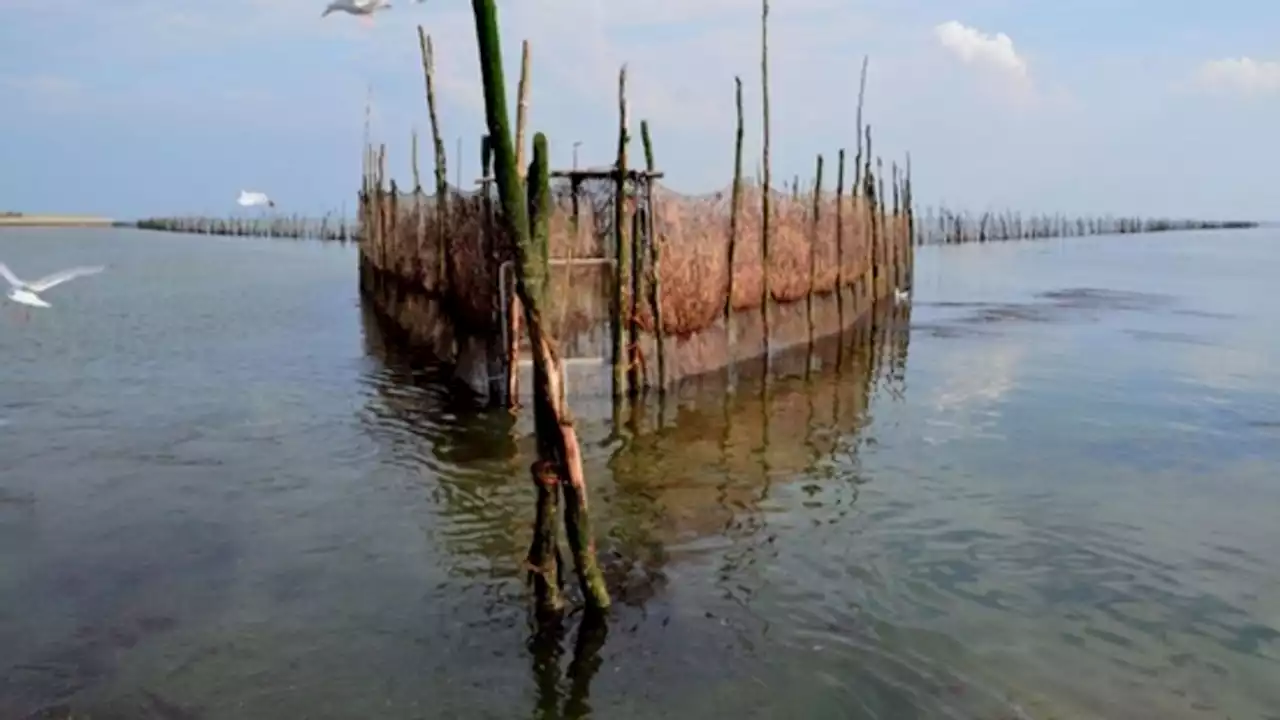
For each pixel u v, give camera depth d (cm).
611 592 1084
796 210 2691
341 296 4484
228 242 11900
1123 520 1336
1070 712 854
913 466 1602
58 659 933
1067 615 1043
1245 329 3284
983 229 11588
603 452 1659
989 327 3366
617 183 1827
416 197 2884
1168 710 859
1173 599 1084
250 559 1181
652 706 857
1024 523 1323
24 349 2784
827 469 1577
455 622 1012
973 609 1055
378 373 2411
